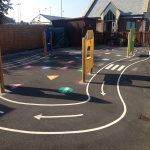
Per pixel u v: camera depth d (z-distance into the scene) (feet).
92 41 33.60
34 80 31.78
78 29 80.28
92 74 35.50
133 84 29.89
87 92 26.25
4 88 27.61
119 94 25.67
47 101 23.13
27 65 43.91
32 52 64.59
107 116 19.60
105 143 15.14
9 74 35.65
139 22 94.02
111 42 88.02
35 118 18.97
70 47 79.41
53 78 32.99
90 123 18.13
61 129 17.06
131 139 15.71
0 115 19.56
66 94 25.44
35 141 15.29
